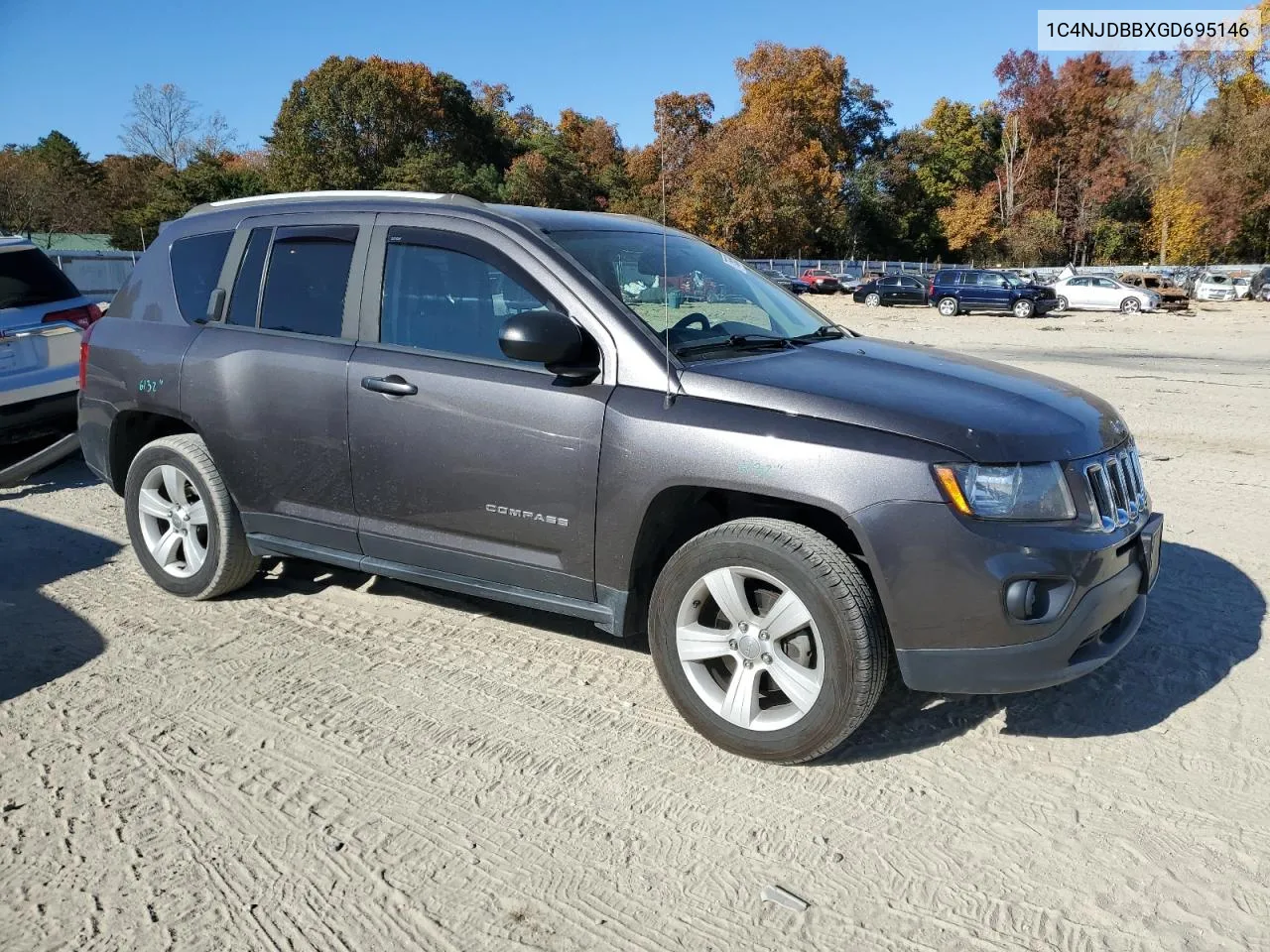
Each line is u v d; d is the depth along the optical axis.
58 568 5.07
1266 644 3.97
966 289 32.06
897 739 3.28
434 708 3.51
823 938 2.33
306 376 3.88
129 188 61.38
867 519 2.81
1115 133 70.06
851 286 51.91
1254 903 2.44
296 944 2.33
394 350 3.72
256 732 3.34
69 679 3.75
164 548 4.56
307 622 4.32
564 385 3.32
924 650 2.85
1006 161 75.50
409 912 2.44
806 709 2.97
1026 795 2.93
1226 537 5.43
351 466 3.81
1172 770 3.06
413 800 2.93
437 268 3.70
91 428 4.73
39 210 46.94
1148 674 3.72
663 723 3.40
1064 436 2.98
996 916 2.40
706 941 2.33
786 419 2.97
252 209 4.36
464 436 3.48
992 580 2.75
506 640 4.12
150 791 2.98
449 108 73.25
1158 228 64.19
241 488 4.19
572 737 3.30
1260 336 22.03
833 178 64.56
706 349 3.40
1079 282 35.19
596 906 2.46
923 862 2.62
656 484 3.10
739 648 3.09
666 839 2.73
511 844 2.72
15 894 2.51
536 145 74.56
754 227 60.16
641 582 3.37
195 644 4.08
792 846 2.70
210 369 4.17
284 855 2.67
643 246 3.89
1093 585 2.88
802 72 74.94
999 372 3.56
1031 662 2.82
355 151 67.31
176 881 2.56
